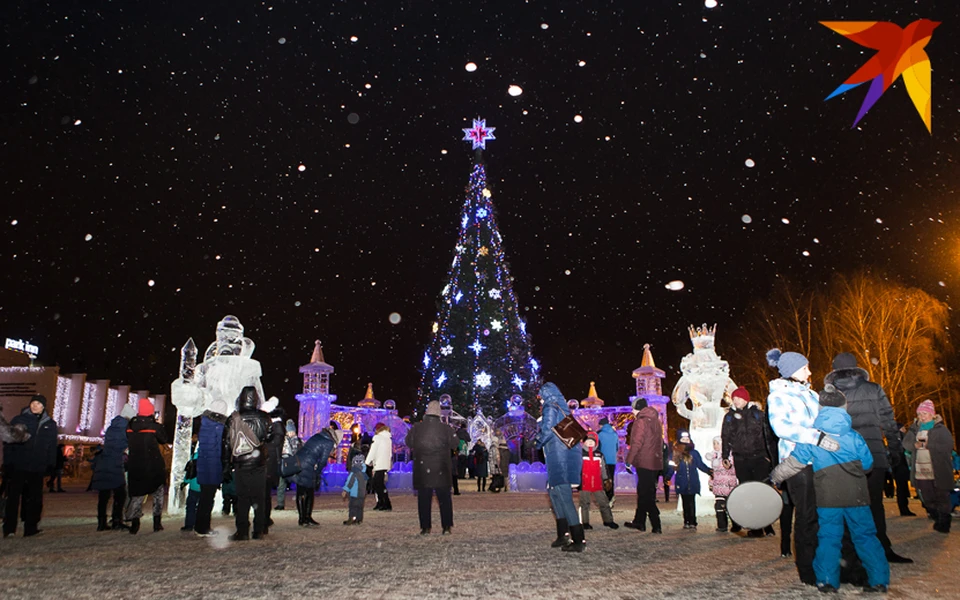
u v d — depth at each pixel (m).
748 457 9.46
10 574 6.54
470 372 35.38
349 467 12.12
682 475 11.07
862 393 7.36
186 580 6.23
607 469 15.88
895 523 11.79
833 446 5.71
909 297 31.92
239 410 9.61
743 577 6.40
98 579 6.27
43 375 18.77
